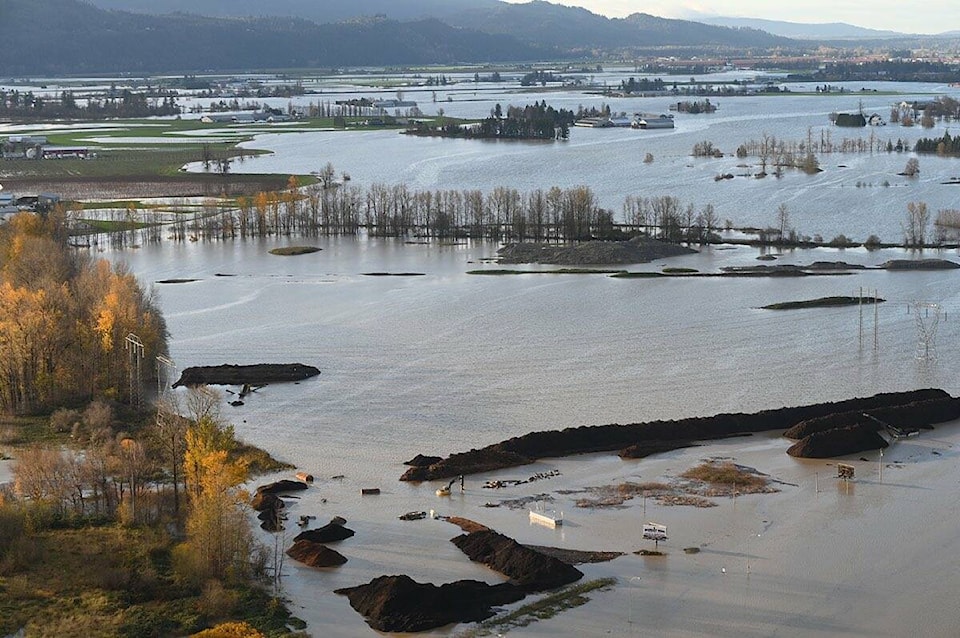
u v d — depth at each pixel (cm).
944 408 15712
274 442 14912
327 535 11938
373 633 10056
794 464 14038
